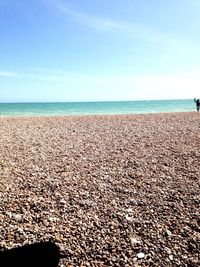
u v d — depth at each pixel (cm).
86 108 7706
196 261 360
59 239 404
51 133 1499
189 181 660
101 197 560
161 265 352
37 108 7950
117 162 834
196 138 1272
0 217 464
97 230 432
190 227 446
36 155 918
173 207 518
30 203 522
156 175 706
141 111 5575
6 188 595
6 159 852
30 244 391
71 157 894
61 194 570
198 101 3756
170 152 971
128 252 377
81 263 354
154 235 421
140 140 1238
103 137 1341
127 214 488
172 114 3059
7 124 1995
